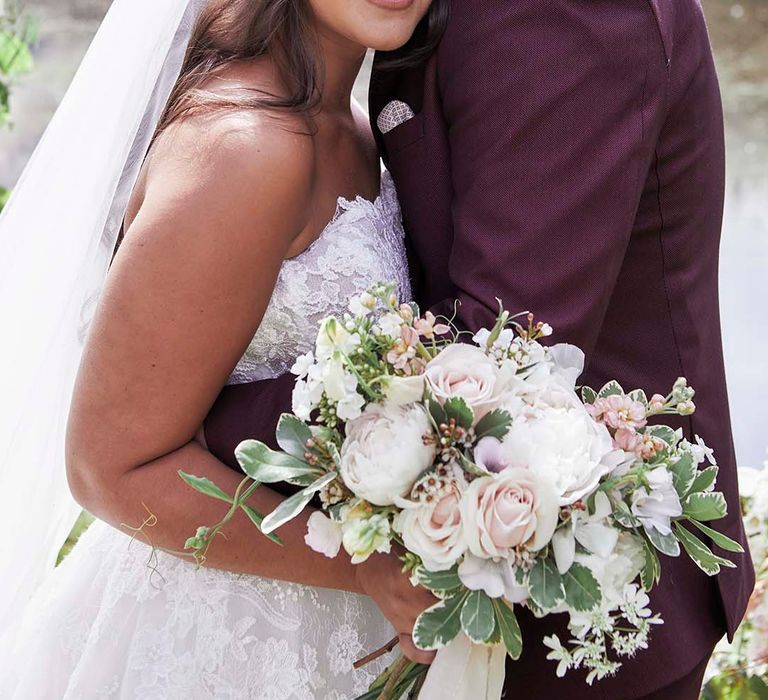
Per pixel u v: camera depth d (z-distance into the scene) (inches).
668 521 54.9
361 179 71.9
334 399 52.9
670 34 63.8
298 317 64.7
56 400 66.8
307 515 62.9
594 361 68.6
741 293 221.1
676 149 66.2
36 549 67.7
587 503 53.2
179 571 64.8
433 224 68.3
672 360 69.4
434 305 67.5
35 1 324.2
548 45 61.8
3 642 68.5
